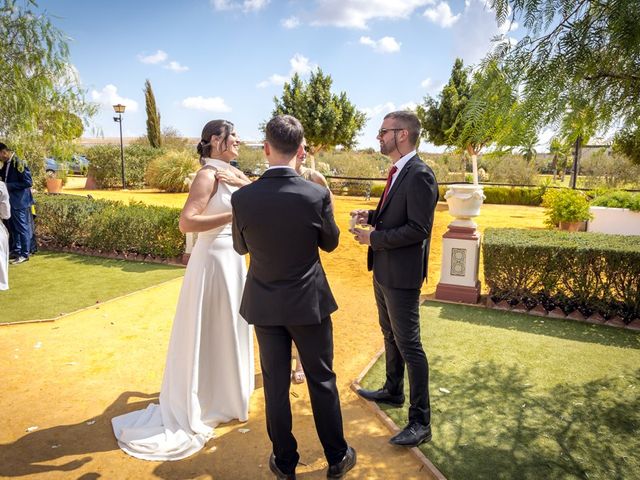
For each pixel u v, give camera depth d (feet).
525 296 18.39
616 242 18.45
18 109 17.07
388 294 9.55
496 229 22.15
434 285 22.70
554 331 16.11
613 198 39.24
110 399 11.64
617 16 5.82
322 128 75.20
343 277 24.52
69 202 29.66
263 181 7.74
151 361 13.84
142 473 8.87
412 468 9.00
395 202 9.30
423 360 9.54
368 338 15.88
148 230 26.71
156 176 63.10
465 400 11.44
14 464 9.07
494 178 74.33
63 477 8.71
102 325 16.67
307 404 11.48
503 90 6.31
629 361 13.62
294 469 8.47
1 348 14.60
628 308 16.78
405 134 9.27
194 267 10.06
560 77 6.07
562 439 9.80
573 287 17.60
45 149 20.44
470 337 15.51
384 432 10.23
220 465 9.14
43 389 12.10
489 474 8.71
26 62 17.52
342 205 54.54
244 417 10.69
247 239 7.85
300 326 7.91
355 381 12.36
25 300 19.36
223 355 10.44
